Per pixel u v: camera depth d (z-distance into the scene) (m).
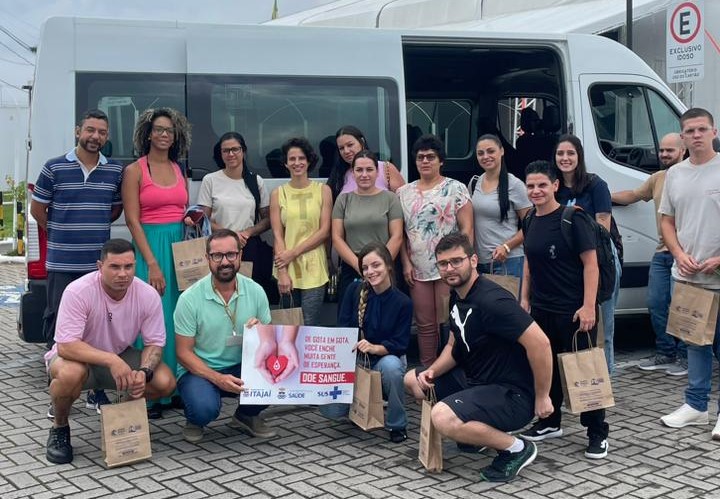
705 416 4.83
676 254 4.71
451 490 3.91
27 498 3.81
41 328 5.24
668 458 4.31
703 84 8.09
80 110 5.18
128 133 5.30
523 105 8.07
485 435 3.97
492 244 5.34
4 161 15.06
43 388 5.68
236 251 4.45
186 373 4.61
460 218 5.22
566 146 4.91
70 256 4.88
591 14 7.32
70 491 3.89
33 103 5.15
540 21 7.54
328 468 4.20
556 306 4.36
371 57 5.74
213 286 4.54
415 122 7.91
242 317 4.57
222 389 4.52
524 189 5.28
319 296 5.32
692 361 4.80
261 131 5.51
